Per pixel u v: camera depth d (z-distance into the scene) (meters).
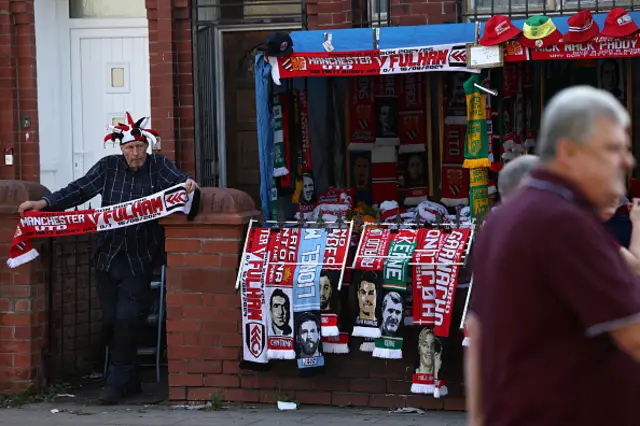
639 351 5.98
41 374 16.42
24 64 19.05
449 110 17.38
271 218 16.05
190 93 18.78
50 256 16.56
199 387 15.41
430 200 17.58
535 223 6.11
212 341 15.30
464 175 17.28
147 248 15.73
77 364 17.59
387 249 14.34
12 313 16.09
